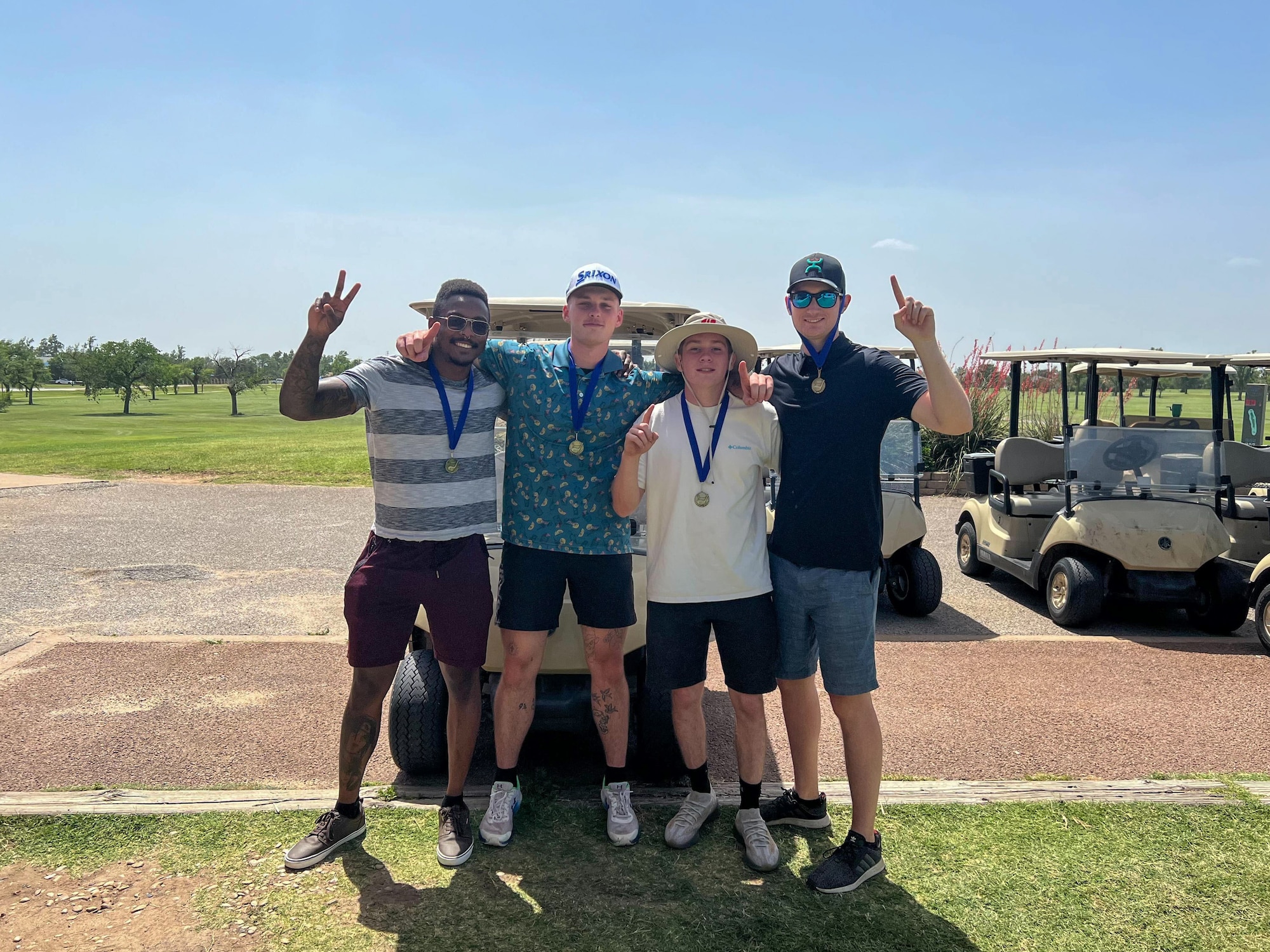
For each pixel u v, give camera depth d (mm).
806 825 3328
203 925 2674
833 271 2881
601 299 2982
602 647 3227
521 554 3109
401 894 2855
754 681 3057
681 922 2727
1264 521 7625
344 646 5750
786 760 4059
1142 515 6336
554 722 3561
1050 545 6668
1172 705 4793
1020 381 8148
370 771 3877
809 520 2916
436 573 2975
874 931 2691
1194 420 8039
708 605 3020
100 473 16172
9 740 4152
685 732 3236
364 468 16672
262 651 5637
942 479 13844
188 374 98188
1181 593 6230
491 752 4125
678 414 3021
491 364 3107
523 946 2592
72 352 123562
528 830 3311
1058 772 3922
